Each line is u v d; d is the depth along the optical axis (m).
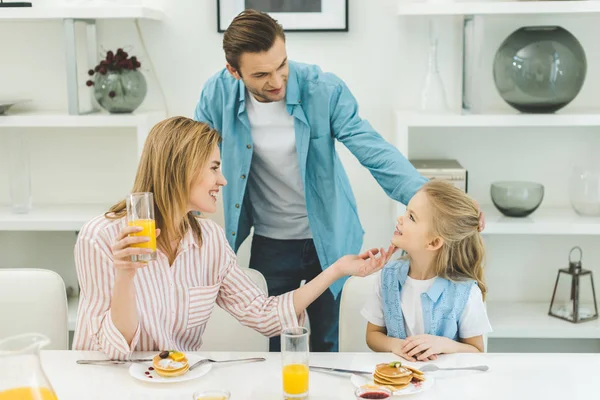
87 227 1.76
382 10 2.94
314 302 2.61
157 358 1.64
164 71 3.00
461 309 1.92
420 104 2.82
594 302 2.92
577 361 1.72
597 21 2.94
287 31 2.93
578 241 3.11
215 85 2.44
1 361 1.23
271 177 2.52
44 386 1.25
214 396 1.41
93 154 3.10
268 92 2.19
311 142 2.42
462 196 1.93
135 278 1.75
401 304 1.97
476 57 2.71
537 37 2.69
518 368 1.68
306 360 1.50
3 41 3.02
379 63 2.97
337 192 2.50
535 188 2.83
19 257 3.17
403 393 1.52
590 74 2.99
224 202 2.50
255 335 2.12
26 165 2.92
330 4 2.91
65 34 2.74
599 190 2.84
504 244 3.12
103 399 1.50
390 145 2.35
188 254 1.86
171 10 2.96
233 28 2.12
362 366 1.69
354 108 2.42
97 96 2.82
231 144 2.44
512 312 3.00
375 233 3.09
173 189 1.77
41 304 2.06
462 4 2.62
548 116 2.70
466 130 3.04
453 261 1.96
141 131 2.79
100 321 1.71
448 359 1.74
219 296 1.98
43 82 3.04
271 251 2.63
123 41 2.99
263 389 1.56
